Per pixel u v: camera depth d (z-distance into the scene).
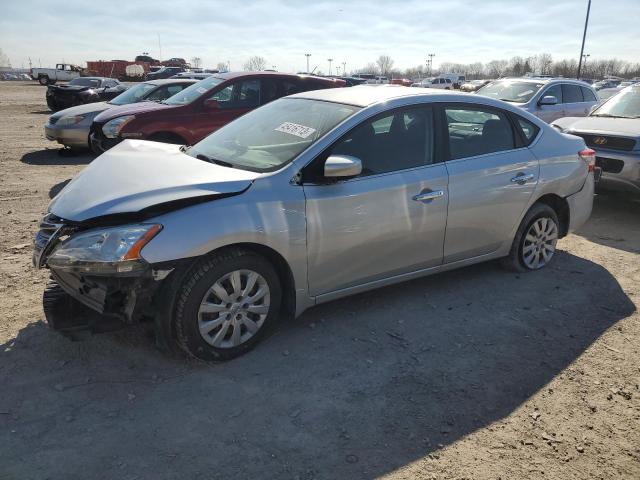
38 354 3.37
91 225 3.10
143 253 2.95
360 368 3.38
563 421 2.96
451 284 4.71
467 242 4.38
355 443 2.72
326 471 2.53
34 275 4.57
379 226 3.77
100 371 3.23
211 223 3.12
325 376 3.28
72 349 3.44
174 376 3.21
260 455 2.61
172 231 3.03
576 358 3.59
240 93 9.13
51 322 3.33
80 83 22.48
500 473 2.57
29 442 2.63
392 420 2.90
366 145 3.78
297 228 3.41
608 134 6.80
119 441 2.67
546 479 2.54
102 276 2.99
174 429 2.77
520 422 2.93
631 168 6.54
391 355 3.55
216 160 3.85
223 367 3.33
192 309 3.16
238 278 3.31
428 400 3.09
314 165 3.54
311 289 3.63
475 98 4.46
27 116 19.03
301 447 2.68
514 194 4.57
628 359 3.60
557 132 5.08
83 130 10.55
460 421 2.92
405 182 3.87
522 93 11.47
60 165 9.91
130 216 3.08
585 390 3.24
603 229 6.56
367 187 3.70
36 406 2.90
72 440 2.66
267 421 2.86
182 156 3.93
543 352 3.65
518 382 3.30
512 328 3.97
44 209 6.72
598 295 4.58
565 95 11.73
